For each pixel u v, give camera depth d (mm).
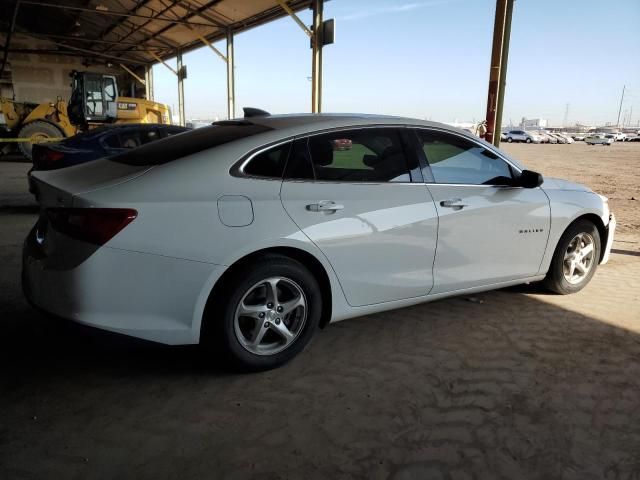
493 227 3664
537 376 2992
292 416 2555
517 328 3682
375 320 3797
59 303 2553
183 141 3189
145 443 2318
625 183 14969
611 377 2992
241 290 2768
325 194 3002
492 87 8109
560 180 4406
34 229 2988
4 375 2889
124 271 2518
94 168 3084
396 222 3201
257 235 2754
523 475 2158
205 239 2645
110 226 2475
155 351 3227
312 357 3197
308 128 3082
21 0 18531
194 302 2676
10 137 16500
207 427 2447
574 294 4430
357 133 3223
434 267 3438
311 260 3023
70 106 16531
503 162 3826
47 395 2699
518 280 3986
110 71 36000
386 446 2334
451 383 2900
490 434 2432
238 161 2840
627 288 4645
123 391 2754
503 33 7887
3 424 2432
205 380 2885
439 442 2367
